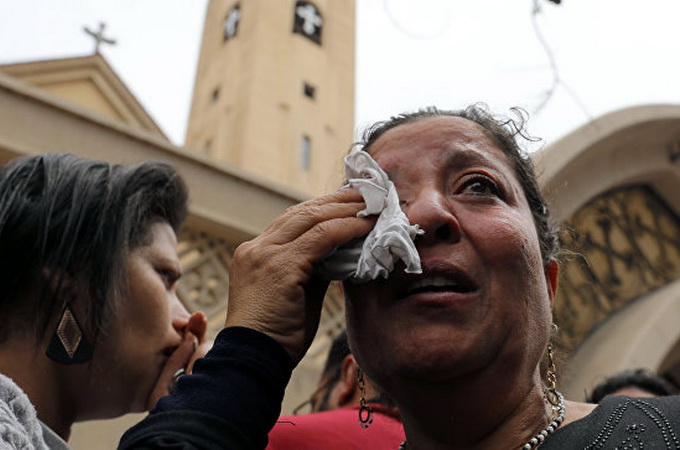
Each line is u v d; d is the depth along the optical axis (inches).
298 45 516.7
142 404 59.4
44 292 54.1
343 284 45.3
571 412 45.4
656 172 239.8
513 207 44.9
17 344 53.4
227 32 555.2
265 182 158.6
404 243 40.0
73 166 59.2
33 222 54.8
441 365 38.9
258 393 42.0
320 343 148.4
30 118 138.3
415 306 40.0
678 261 245.6
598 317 223.5
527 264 41.8
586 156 215.3
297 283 44.8
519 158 50.3
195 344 60.8
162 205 62.9
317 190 457.7
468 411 40.9
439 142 46.1
